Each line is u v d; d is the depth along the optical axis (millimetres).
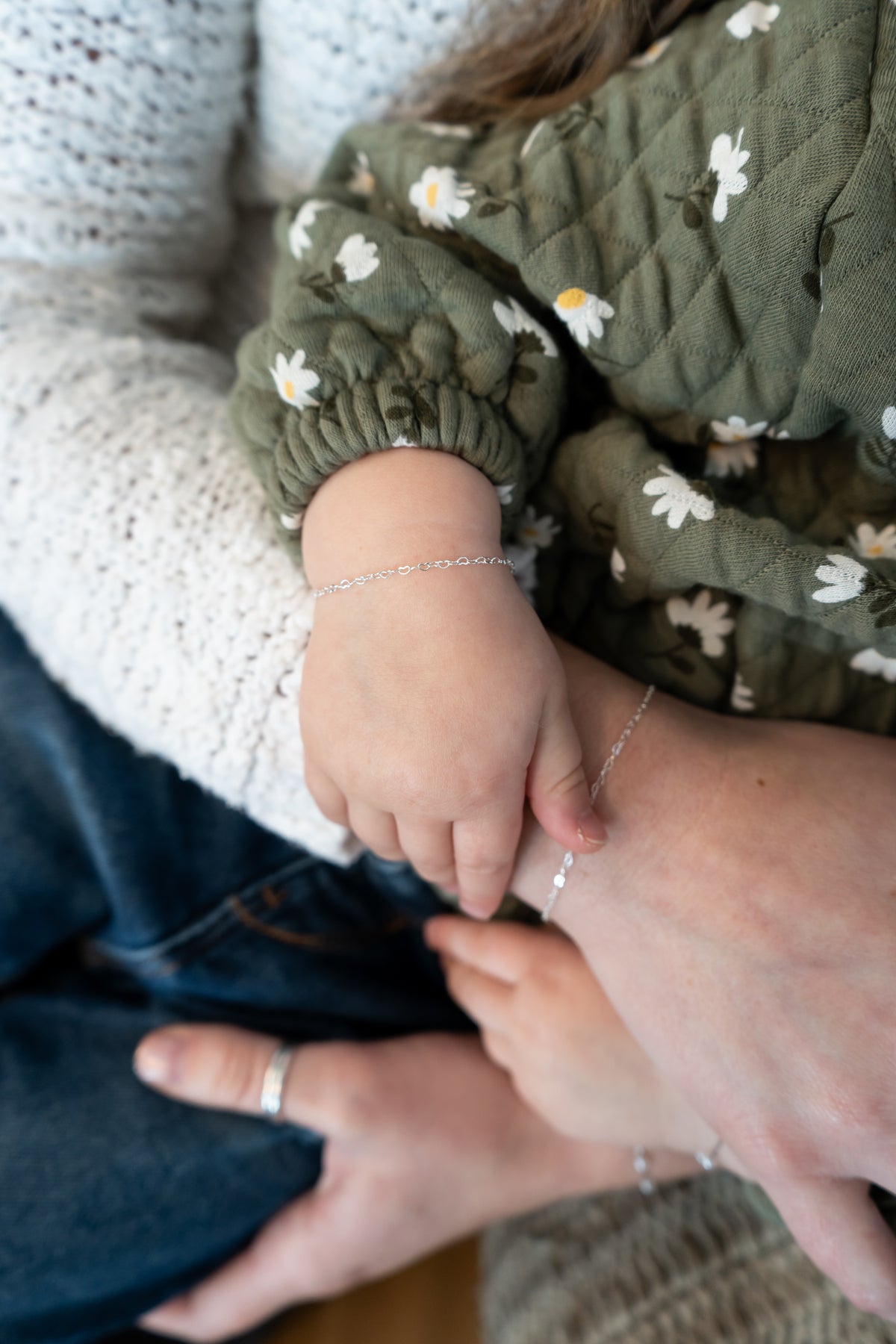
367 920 851
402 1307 946
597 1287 800
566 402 619
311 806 643
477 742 501
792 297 501
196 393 720
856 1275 542
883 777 589
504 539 627
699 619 623
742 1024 566
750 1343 706
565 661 627
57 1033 802
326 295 555
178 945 790
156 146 685
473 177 583
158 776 788
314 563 558
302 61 653
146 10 603
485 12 608
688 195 521
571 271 542
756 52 512
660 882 592
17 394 672
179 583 630
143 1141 765
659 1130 711
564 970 747
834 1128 538
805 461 597
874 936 546
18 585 686
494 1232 923
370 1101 760
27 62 605
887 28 471
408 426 523
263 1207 784
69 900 798
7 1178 740
